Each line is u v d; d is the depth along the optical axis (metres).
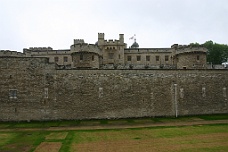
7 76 43.97
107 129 34.53
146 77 47.44
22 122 42.72
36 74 44.56
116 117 45.56
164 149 22.78
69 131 33.34
